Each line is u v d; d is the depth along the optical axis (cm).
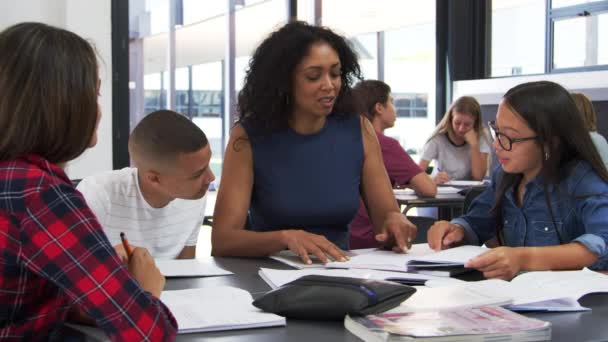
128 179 194
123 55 467
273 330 110
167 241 203
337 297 112
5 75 97
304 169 197
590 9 501
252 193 201
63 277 94
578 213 167
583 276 140
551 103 168
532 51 550
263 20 545
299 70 192
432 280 146
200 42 520
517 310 121
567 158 171
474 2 594
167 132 168
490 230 191
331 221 199
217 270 161
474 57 596
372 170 207
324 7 558
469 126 480
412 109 608
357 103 211
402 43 600
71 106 99
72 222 95
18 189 94
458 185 422
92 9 445
